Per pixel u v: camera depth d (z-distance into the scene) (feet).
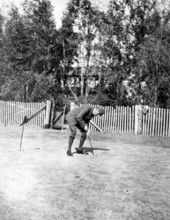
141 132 50.60
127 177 20.33
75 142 35.99
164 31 75.77
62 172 20.62
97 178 19.61
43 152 27.53
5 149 28.17
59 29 93.50
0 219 12.50
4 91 83.71
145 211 14.24
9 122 53.47
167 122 49.93
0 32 92.68
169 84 70.74
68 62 95.20
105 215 13.50
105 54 86.28
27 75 85.51
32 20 91.61
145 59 70.79
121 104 79.97
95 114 26.68
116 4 87.15
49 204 14.51
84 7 91.50
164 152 32.71
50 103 51.85
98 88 86.48
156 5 84.43
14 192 16.01
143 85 78.18
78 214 13.46
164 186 18.62
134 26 86.63
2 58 89.10
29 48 90.63
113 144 36.76
